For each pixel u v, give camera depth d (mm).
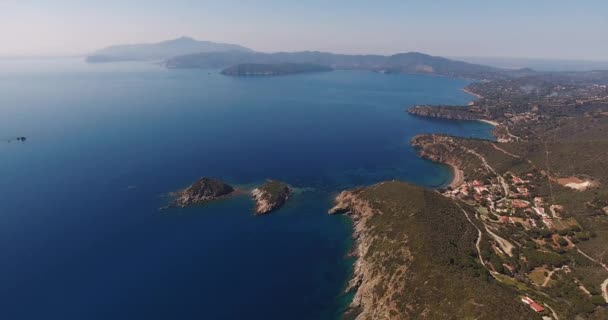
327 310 124500
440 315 103625
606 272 131750
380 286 125938
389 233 151875
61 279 134250
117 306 121938
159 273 140625
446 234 145125
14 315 116562
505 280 124188
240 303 126125
